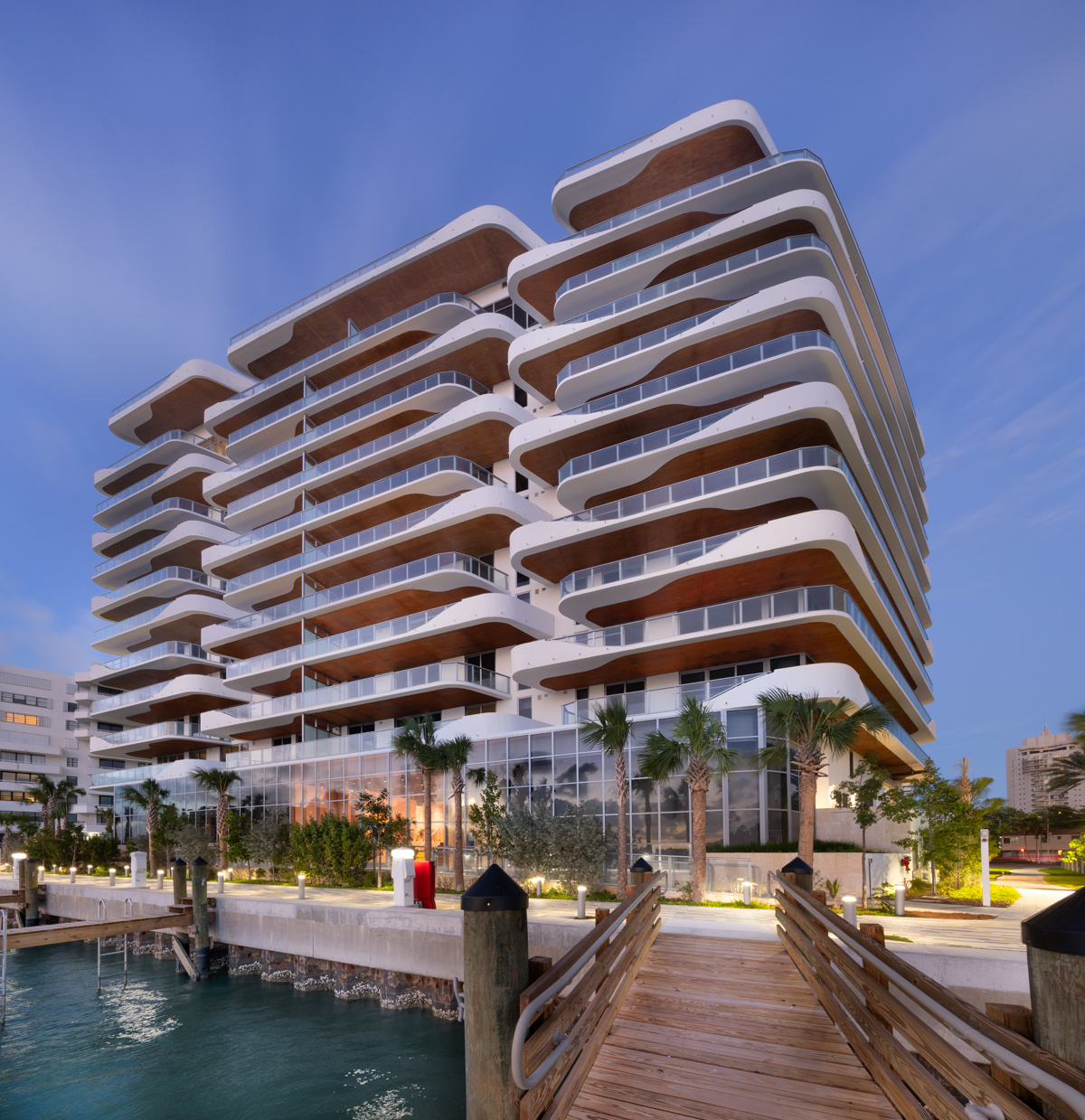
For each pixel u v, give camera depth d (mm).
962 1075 3682
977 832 29812
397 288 45344
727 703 24609
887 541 39094
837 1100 5832
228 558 48344
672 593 29656
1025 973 11406
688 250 31906
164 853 42625
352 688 38906
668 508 28406
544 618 36125
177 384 57125
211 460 56875
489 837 26953
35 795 59250
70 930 21984
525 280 37500
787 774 24094
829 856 21891
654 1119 5539
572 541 31078
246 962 24000
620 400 31016
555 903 21797
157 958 27328
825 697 22922
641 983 9477
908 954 12297
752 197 32312
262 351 50938
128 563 60250
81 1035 18422
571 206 36906
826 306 27344
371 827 31062
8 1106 14297
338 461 43219
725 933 13422
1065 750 160125
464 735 30984
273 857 33844
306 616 42344
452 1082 14297
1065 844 77750
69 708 93312
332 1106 13477
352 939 20250
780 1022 7762
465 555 38219
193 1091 14523
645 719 25906
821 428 26594
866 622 28078
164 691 52406
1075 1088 2676
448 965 18141
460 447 39938
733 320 28672
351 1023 18172
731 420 27188
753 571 27203
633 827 25266
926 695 51594
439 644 37594
